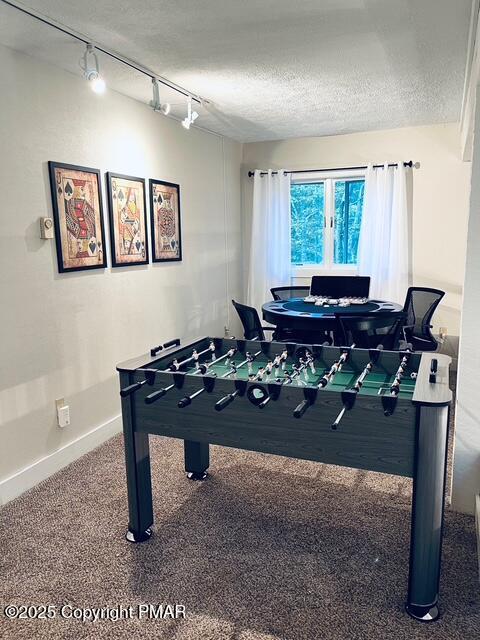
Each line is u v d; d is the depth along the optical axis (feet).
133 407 7.02
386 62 9.40
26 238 8.59
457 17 7.48
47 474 9.20
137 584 6.20
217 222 16.20
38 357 8.98
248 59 9.16
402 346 13.43
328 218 17.44
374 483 8.79
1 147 8.03
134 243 11.65
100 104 10.36
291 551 6.82
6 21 7.29
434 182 15.48
